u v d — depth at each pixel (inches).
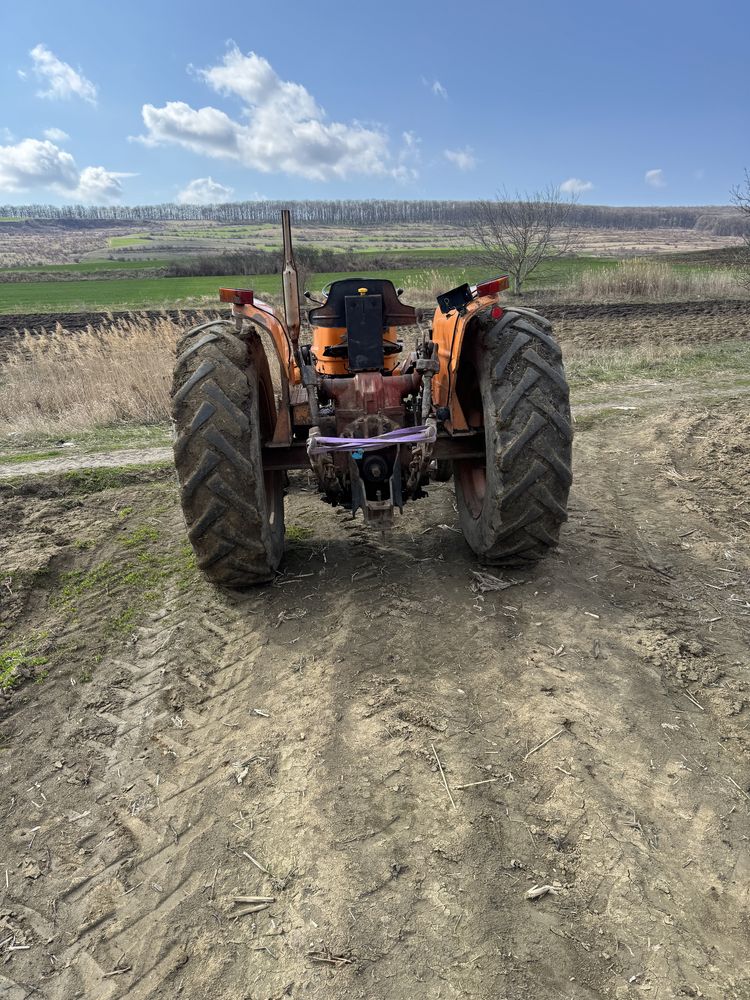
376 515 138.3
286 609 142.7
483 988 69.1
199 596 151.1
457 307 137.6
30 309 938.7
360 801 92.0
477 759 98.4
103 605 151.2
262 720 110.4
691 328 579.5
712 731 103.8
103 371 413.7
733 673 117.0
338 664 121.8
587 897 78.4
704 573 154.7
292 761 100.3
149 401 363.9
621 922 75.5
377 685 115.6
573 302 824.3
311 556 166.9
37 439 314.7
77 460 266.8
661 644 124.6
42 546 179.9
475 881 80.4
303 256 1373.0
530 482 133.8
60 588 161.0
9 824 95.2
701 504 195.5
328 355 158.6
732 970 70.9
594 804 90.3
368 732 104.5
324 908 78.2
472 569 155.2
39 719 116.2
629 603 140.9
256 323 131.8
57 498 228.8
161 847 89.4
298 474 231.6
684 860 82.9
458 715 107.7
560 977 70.1
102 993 72.3
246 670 124.3
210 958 74.4
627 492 208.8
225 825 91.0
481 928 75.1
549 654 122.3
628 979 69.9
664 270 896.9
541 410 133.0
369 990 69.4
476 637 128.2
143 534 189.5
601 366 415.8
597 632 129.3
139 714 115.6
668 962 71.4
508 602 140.3
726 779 94.7
